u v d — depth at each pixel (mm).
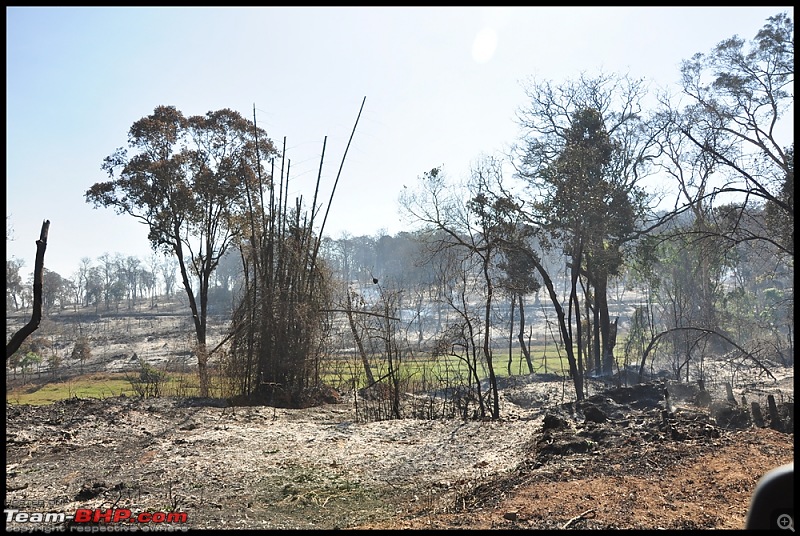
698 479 9844
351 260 77812
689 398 20953
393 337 24203
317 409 22438
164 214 31719
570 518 8203
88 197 31172
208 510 9625
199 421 17719
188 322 68500
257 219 30812
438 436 15852
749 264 52406
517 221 29047
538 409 23766
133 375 38625
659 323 45219
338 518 9367
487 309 22219
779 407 15492
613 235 31594
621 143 32938
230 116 33000
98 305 89875
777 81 29844
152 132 31828
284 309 24516
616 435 13750
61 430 15820
